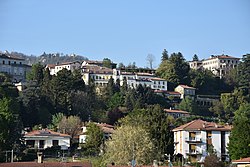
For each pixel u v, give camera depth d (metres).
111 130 141.25
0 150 103.31
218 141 125.94
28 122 163.38
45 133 132.50
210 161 102.19
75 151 127.12
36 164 67.44
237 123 105.88
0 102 132.00
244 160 81.50
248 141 101.88
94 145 126.75
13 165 66.12
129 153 96.50
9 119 114.25
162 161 105.06
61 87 189.50
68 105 183.75
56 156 116.88
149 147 98.69
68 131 155.50
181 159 115.81
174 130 129.75
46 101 179.00
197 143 125.25
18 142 119.25
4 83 186.25
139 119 118.38
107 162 92.81
